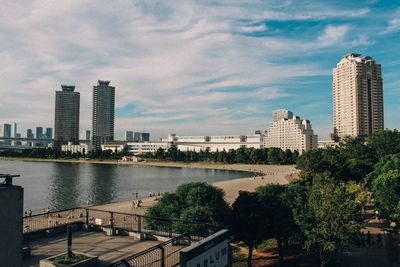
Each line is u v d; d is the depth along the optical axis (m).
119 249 19.16
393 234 54.06
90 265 16.03
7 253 10.35
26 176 186.62
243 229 43.19
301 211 40.62
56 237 21.50
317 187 42.09
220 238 15.95
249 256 43.75
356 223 38.19
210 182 169.38
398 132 97.31
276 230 43.12
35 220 53.81
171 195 50.78
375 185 48.78
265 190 51.59
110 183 164.75
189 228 28.27
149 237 21.30
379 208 48.22
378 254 45.78
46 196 122.38
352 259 44.16
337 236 37.97
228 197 112.62
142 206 98.38
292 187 51.50
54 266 15.25
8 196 10.41
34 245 19.86
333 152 89.50
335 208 37.69
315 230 38.47
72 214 70.00
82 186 150.50
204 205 46.06
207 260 14.58
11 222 10.48
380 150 88.56
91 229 23.31
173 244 20.19
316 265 43.00
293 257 46.81
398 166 52.97
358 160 81.44
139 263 16.75
